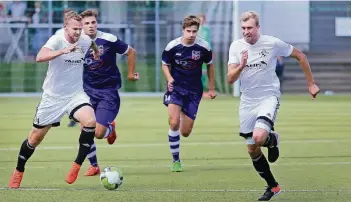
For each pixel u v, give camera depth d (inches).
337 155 1214.3
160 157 1203.2
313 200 826.8
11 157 1210.6
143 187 911.7
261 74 823.7
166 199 829.2
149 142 1403.8
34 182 954.1
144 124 1727.4
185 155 1222.9
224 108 2164.1
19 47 2765.7
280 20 2694.4
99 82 1050.1
